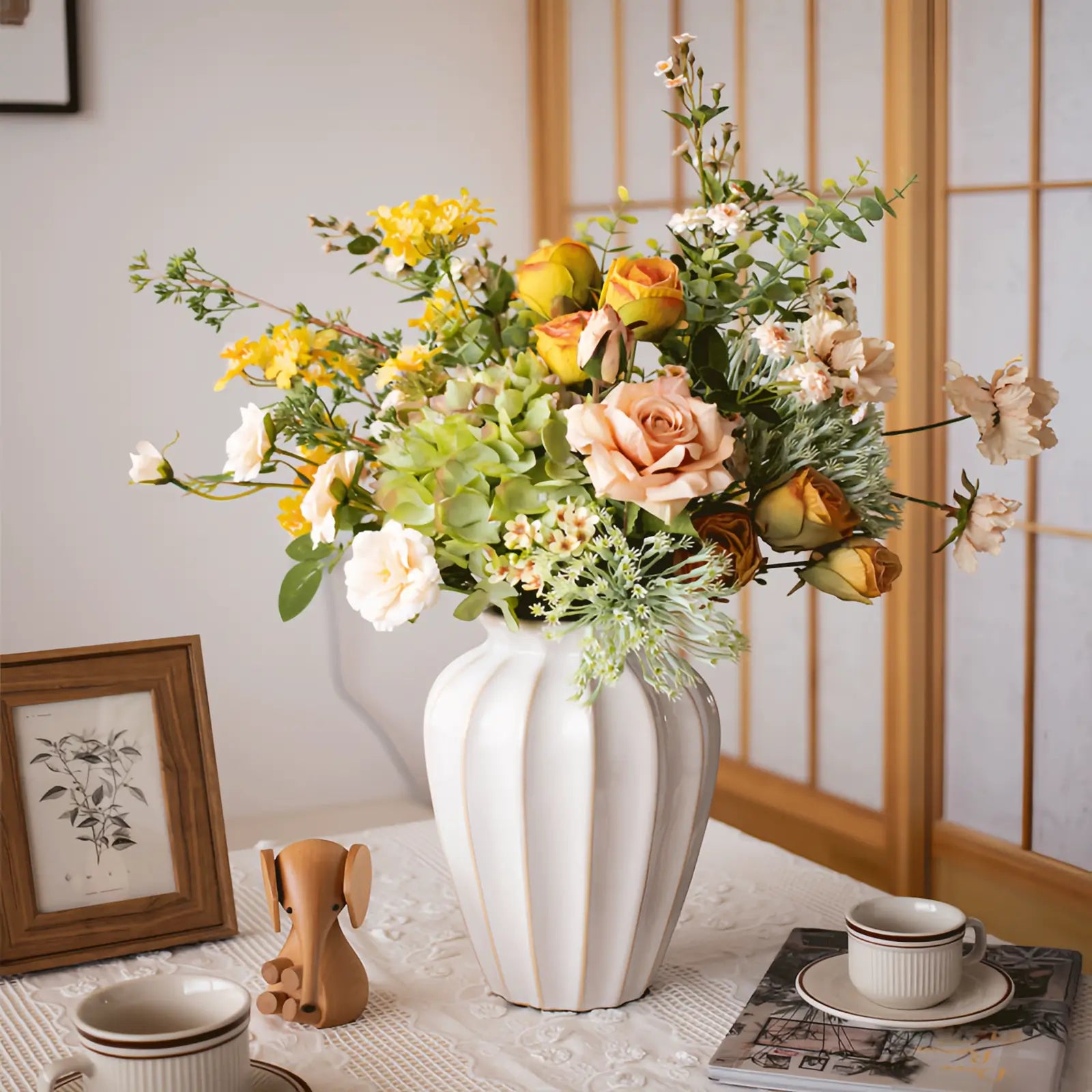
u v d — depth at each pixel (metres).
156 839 1.08
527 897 0.90
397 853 1.30
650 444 0.79
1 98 2.11
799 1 2.03
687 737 0.90
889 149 1.89
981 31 1.80
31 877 1.03
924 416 1.89
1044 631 1.82
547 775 0.87
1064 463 1.76
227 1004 0.77
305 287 2.40
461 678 0.93
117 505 2.27
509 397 0.84
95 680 1.08
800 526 0.85
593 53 2.49
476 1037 0.90
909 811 1.98
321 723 2.48
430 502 0.85
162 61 2.24
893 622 1.97
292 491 2.38
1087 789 1.77
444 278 0.98
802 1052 0.82
